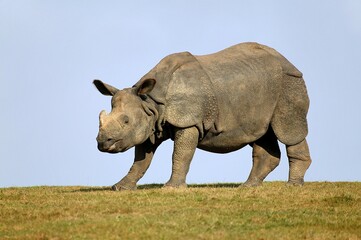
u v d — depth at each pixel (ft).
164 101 137.28
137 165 142.61
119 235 102.83
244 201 125.29
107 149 132.57
